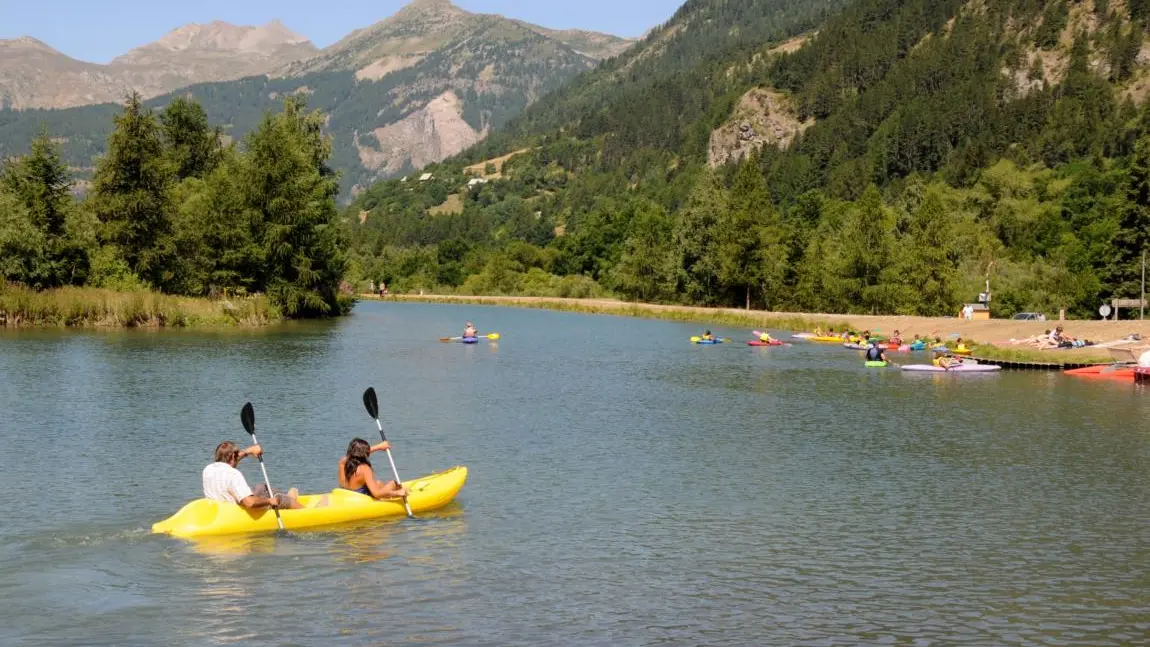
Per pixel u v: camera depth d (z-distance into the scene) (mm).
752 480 21516
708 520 18219
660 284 115625
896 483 21391
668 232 141750
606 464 23016
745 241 99688
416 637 12711
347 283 104000
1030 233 117312
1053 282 94250
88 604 13695
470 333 60062
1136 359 44781
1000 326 64500
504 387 37156
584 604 13930
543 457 23750
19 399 31172
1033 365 46406
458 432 27016
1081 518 18609
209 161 98438
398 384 37406
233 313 68250
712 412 31406
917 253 85750
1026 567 15727
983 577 15242
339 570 15156
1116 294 90438
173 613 13398
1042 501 19891
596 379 40281
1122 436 27438
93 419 27828
